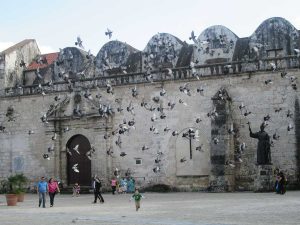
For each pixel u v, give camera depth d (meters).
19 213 24.56
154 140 41.03
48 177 44.47
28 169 45.47
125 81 42.44
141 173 41.22
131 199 29.64
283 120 36.91
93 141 43.25
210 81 39.44
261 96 37.72
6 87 47.38
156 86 41.25
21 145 46.03
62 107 44.62
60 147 44.59
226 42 41.22
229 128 37.50
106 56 45.62
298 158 36.25
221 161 36.75
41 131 45.34
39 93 45.72
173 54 42.91
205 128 39.22
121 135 42.22
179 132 40.16
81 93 44.00
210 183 37.09
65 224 18.94
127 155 41.81
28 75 49.72
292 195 30.89
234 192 36.56
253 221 18.28
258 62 37.91
